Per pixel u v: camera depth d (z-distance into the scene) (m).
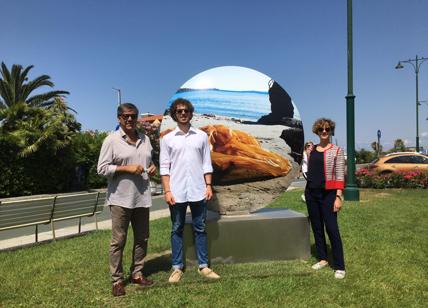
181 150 4.43
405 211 9.23
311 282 4.34
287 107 5.47
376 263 5.00
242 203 5.40
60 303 3.86
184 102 4.44
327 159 4.72
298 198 12.44
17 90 28.02
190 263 4.88
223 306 3.72
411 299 3.88
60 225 9.66
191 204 4.53
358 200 11.66
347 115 12.22
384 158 17.31
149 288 4.25
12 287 4.34
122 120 4.19
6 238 7.99
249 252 5.09
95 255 5.67
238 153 5.37
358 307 3.72
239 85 5.41
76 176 22.02
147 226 4.41
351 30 12.26
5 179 18.28
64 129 20.20
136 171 4.10
